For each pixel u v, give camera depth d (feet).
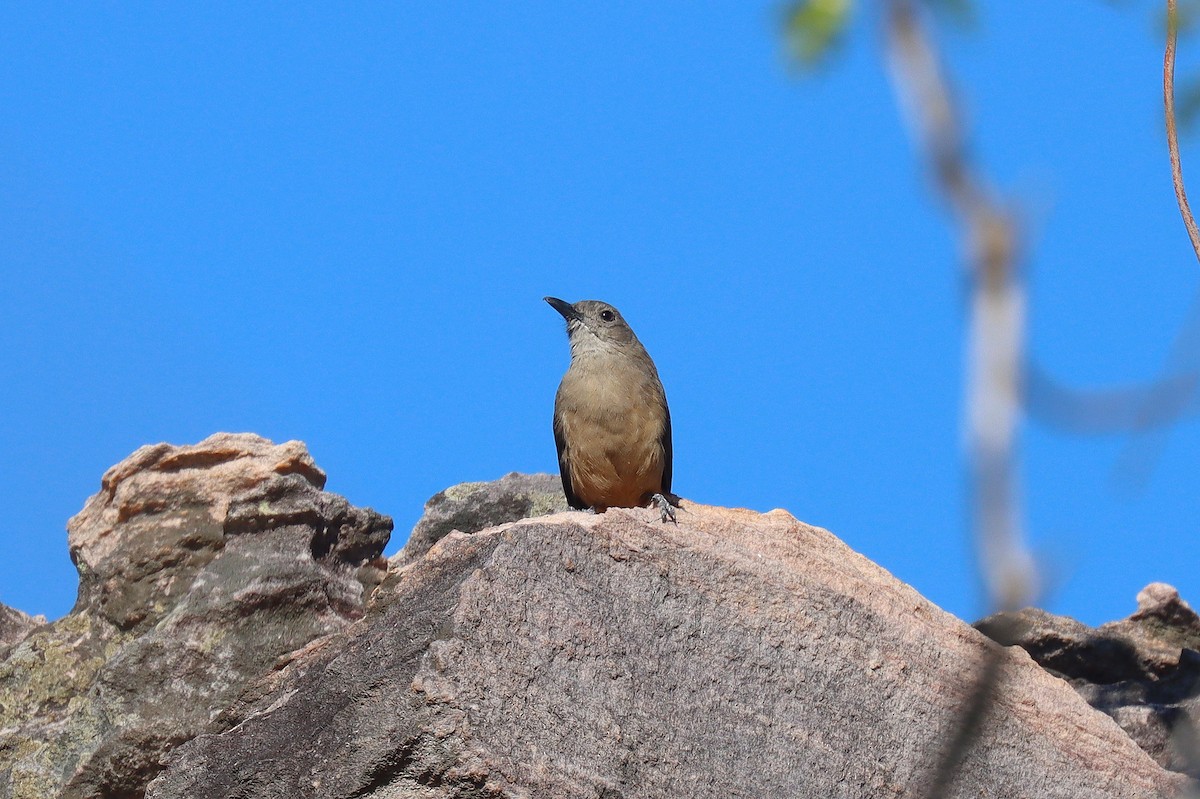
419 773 34.12
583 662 37.11
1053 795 41.63
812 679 40.06
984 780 40.93
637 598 38.96
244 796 36.27
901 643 41.86
